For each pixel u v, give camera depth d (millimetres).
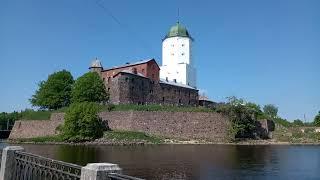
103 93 110375
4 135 126938
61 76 119875
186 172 41969
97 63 123750
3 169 19188
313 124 135125
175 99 127750
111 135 90750
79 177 13219
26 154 17938
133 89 112375
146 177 38312
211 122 99250
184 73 140250
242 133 99500
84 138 90062
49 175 15672
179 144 87875
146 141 89062
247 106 102562
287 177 39594
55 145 83000
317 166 48594
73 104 98562
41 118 108125
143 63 119062
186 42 143250
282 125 116188
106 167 11688
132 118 96062
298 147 84312
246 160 54781
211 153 64688
